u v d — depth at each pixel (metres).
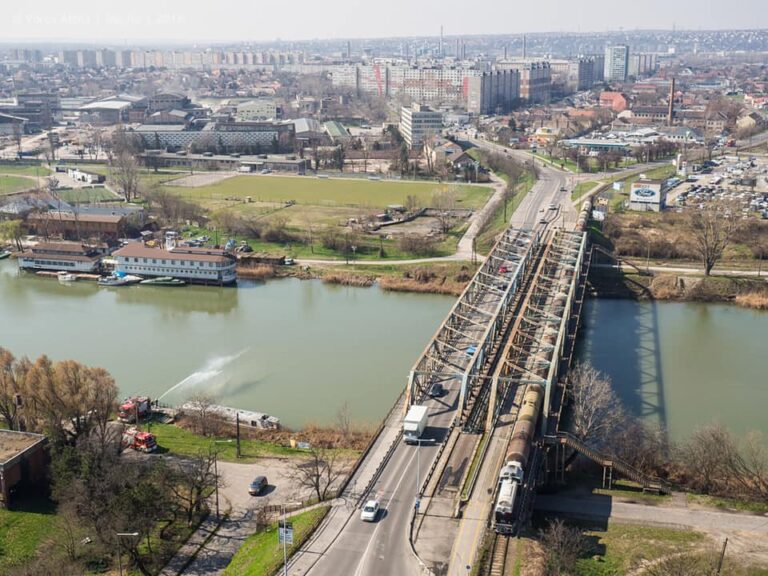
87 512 149.62
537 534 143.38
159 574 143.62
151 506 148.62
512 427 175.38
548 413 179.00
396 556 134.38
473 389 191.12
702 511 159.38
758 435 196.12
